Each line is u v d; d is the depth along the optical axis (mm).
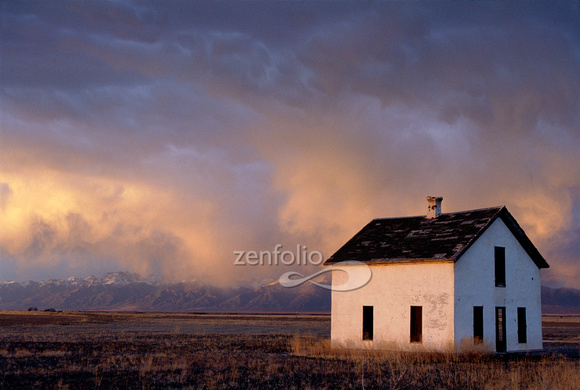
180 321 107875
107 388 18000
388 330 31203
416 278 30531
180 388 18141
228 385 18875
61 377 20234
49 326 73000
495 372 22266
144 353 30375
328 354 30000
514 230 32625
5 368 22391
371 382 19734
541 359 28703
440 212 35500
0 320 94812
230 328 76000
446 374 21719
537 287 33531
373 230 36500
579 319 189750
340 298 33594
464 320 29188
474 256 30359
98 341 40938
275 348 35562
